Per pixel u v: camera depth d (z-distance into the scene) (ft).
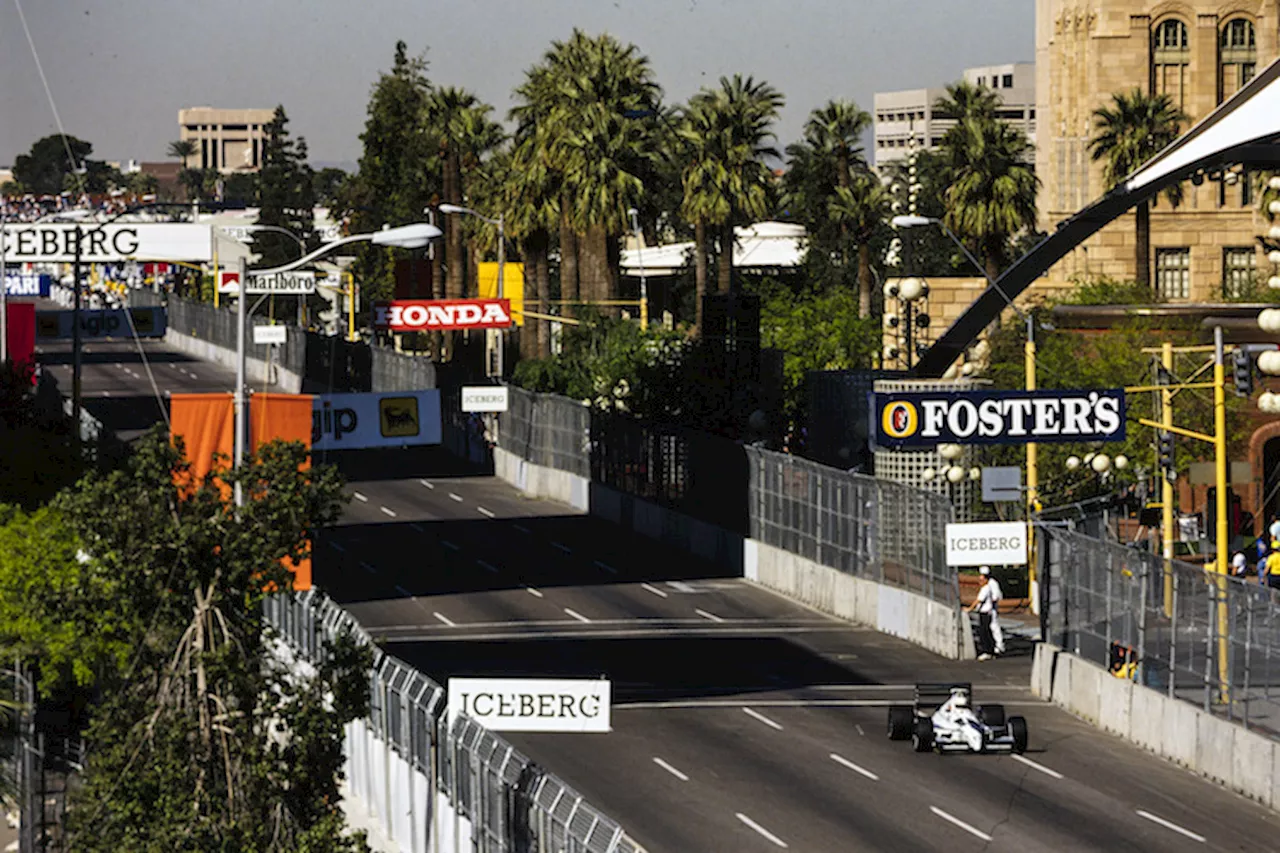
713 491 312.09
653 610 271.90
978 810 165.58
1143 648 192.24
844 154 580.30
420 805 142.31
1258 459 329.72
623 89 474.08
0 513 179.32
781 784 174.91
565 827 112.47
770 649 244.63
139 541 113.50
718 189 477.36
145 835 111.55
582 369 440.86
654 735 195.42
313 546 122.21
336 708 117.19
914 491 250.16
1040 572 218.79
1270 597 170.50
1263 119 211.82
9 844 156.76
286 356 568.82
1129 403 310.65
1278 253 197.36
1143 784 175.42
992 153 433.48
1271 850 154.51
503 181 526.16
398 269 566.36
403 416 260.83
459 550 321.52
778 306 498.28
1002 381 325.83
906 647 246.68
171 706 113.60
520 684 130.82
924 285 334.03
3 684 170.60
